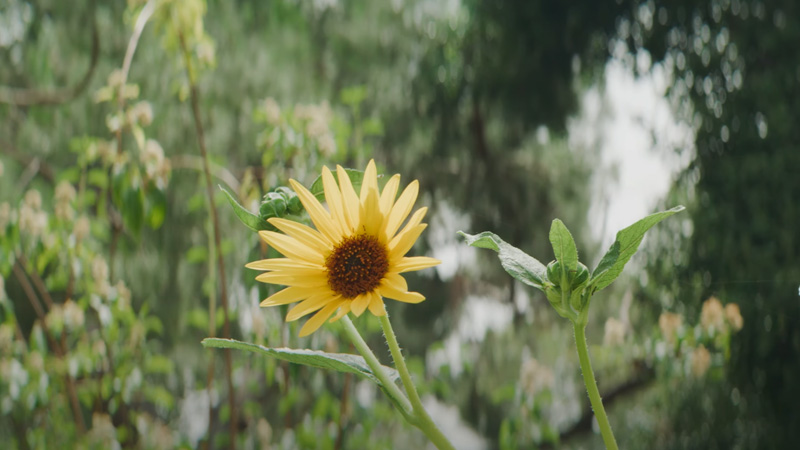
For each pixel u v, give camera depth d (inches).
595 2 122.4
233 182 75.9
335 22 143.2
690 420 106.6
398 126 145.3
